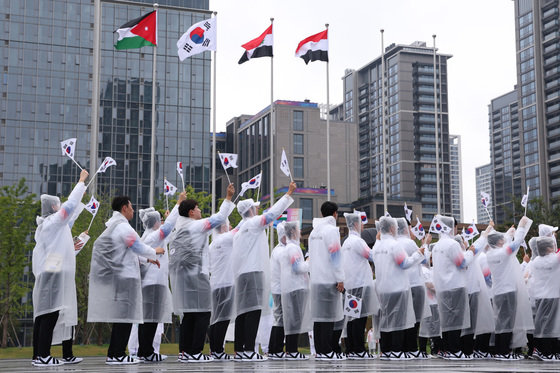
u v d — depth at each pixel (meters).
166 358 13.64
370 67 182.00
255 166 124.62
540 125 140.62
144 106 85.12
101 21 84.94
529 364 11.17
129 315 11.14
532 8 150.62
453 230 13.90
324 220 12.44
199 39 25.23
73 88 83.00
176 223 13.08
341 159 148.25
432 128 167.75
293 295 12.92
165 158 84.94
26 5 82.56
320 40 26.58
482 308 14.16
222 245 12.66
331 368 9.26
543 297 14.14
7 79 80.94
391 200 127.31
